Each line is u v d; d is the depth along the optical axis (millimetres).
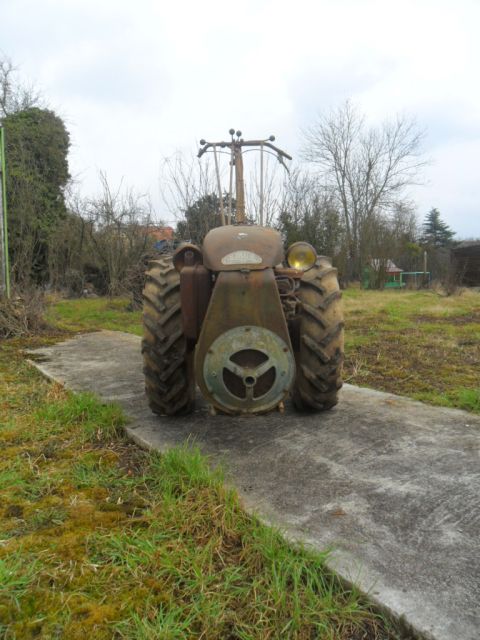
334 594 1744
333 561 1852
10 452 2957
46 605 1693
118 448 3080
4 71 19047
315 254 3191
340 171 27875
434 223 49938
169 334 3297
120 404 3916
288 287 3225
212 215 12031
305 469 2658
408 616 1580
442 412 3592
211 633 1581
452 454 2816
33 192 16391
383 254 22375
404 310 10820
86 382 4707
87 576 1832
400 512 2199
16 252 13773
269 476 2580
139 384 4598
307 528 2078
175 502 2266
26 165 16781
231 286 2658
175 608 1669
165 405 3432
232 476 2586
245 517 2164
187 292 2928
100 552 1973
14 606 1683
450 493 2361
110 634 1577
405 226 30625
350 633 1585
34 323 8148
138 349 6527
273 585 1729
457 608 1611
